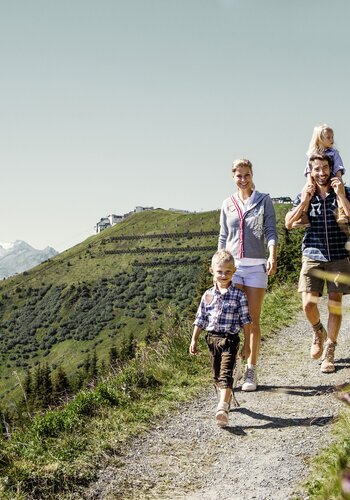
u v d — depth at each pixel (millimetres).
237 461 5297
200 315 6430
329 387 6832
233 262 6371
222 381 6129
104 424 6328
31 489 4938
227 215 7172
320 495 3891
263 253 7039
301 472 4828
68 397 6992
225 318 6277
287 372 7785
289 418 6094
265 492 4621
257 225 6988
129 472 5309
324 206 6789
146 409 6805
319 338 7355
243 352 6473
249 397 6922
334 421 5691
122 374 7852
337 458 4613
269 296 14133
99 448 5742
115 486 5055
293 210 6945
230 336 6266
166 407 6906
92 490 5004
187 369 8258
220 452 5547
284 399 6688
